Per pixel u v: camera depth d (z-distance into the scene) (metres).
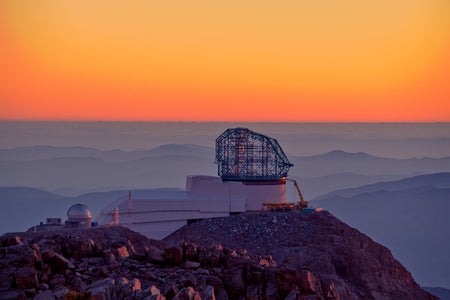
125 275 90.38
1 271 87.69
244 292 90.00
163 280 88.50
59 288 85.38
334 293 92.06
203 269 93.31
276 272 90.88
